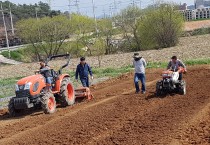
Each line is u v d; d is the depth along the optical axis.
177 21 56.56
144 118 11.41
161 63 31.06
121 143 9.03
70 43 59.00
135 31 58.88
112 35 60.12
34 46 60.25
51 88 14.84
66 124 11.58
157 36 56.88
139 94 16.33
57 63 42.59
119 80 23.42
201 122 10.47
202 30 72.12
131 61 37.41
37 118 13.37
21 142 10.03
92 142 9.32
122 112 12.55
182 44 55.44
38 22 59.28
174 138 9.19
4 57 64.81
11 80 32.19
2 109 16.80
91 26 61.19
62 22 59.00
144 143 8.91
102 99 16.19
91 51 54.78
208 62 28.52
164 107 12.88
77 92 16.45
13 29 91.69
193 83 18.53
